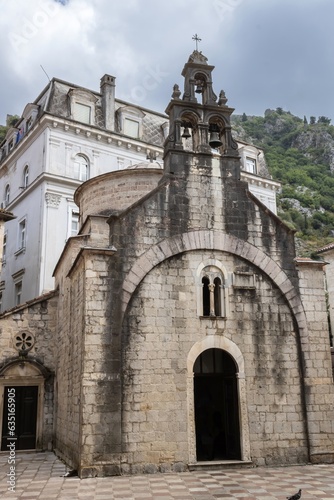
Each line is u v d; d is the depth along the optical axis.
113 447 14.16
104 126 34.03
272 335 16.81
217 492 11.94
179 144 17.80
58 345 21.75
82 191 23.25
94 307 15.12
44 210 29.98
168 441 14.76
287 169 120.50
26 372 21.55
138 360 15.19
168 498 11.38
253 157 42.16
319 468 15.15
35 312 22.52
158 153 35.38
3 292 34.62
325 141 137.88
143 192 21.31
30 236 31.34
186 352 15.73
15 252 33.16
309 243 83.50
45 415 21.39
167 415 14.97
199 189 17.42
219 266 16.95
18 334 21.95
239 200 17.80
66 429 17.55
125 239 16.06
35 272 29.64
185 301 16.20
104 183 21.80
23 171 34.31
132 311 15.55
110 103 34.91
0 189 38.78
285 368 16.59
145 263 16.03
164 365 15.39
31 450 20.67
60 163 31.02
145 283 15.96
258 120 166.62
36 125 31.84
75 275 17.84
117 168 33.44
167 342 15.63
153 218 16.58
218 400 18.05
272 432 15.85
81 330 15.41
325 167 125.88
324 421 16.39
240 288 16.91
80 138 32.22
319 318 17.44
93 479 13.57
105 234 19.72
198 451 17.14
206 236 17.00
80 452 13.95
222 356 17.83
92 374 14.53
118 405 14.49
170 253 16.42
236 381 16.19
